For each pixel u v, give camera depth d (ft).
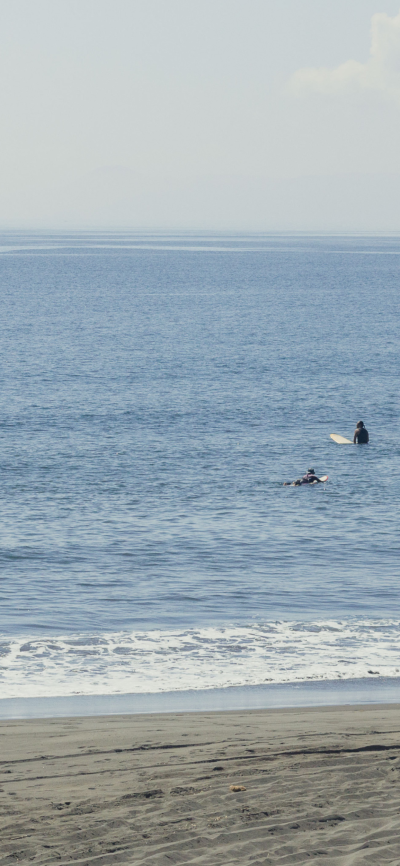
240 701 191.11
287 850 92.68
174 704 188.14
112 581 316.81
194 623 269.85
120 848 93.91
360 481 508.12
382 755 134.92
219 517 418.72
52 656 232.73
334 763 130.11
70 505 437.17
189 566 337.93
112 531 388.16
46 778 125.49
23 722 168.35
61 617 273.95
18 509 426.10
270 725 162.91
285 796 111.45
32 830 100.83
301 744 144.05
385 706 185.47
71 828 101.14
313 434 652.89
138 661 228.63
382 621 273.13
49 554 350.23
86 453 569.64
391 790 114.01
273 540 377.71
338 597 300.81
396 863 88.89
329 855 91.20
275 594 303.68
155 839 96.17
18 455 558.97
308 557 352.90
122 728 161.38
